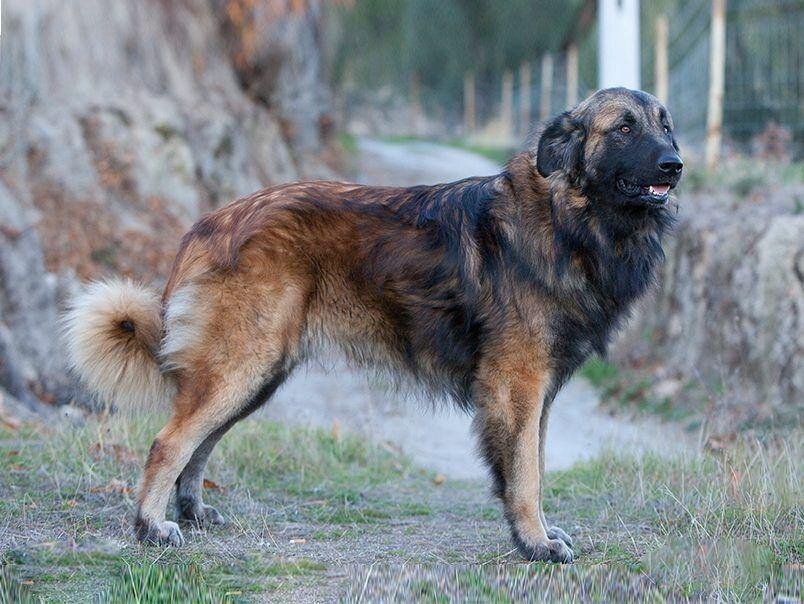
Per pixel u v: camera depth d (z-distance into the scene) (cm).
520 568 601
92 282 727
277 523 725
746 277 1248
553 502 817
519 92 4616
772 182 1533
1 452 823
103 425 888
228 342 649
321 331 677
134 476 789
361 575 582
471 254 655
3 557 584
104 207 1566
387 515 775
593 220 663
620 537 682
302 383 1412
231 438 920
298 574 592
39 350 1225
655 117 663
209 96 2005
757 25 2122
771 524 671
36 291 1255
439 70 5878
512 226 659
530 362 646
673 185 648
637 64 1773
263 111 2203
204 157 1819
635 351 1459
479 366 655
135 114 1706
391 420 1262
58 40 1692
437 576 580
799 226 1220
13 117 1527
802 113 2030
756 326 1207
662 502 767
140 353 673
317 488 841
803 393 1121
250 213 666
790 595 553
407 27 5506
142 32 1891
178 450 643
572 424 1274
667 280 1463
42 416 1090
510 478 642
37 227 1409
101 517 686
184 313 653
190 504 700
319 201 670
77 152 1585
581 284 655
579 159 662
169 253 1557
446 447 1175
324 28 2581
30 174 1525
